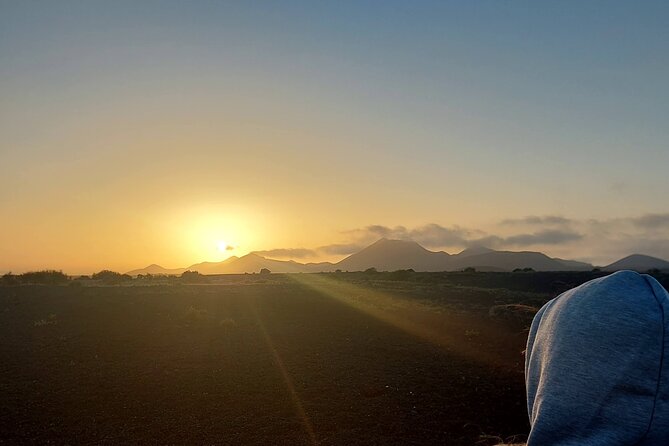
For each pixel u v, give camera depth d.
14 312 21.58
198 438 9.05
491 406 10.75
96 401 11.02
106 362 14.10
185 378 12.64
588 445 1.24
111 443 8.83
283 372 13.22
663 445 1.22
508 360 14.56
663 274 32.62
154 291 28.75
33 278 39.53
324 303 24.89
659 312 1.27
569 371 1.32
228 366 13.72
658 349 1.24
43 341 16.52
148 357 14.60
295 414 10.24
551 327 1.44
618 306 1.31
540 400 1.36
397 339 17.28
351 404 10.84
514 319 20.59
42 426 9.59
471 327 19.31
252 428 9.51
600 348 1.28
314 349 15.70
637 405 1.22
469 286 38.47
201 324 19.20
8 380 12.45
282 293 28.47
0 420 9.86
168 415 10.20
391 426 9.58
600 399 1.25
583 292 1.42
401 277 46.88
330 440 8.91
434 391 11.73
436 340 17.19
